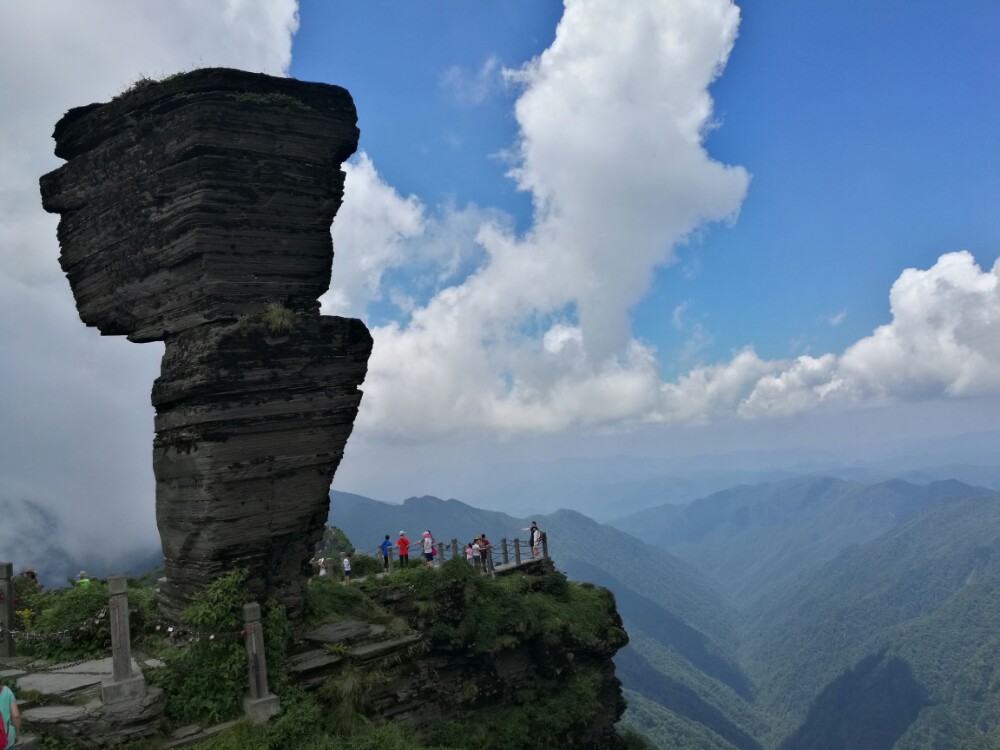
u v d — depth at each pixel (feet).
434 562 106.32
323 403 68.59
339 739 60.39
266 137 67.21
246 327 63.87
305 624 70.79
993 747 592.19
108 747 50.34
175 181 65.00
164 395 65.92
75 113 71.15
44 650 63.21
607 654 103.81
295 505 66.90
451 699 81.66
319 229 71.31
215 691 58.49
